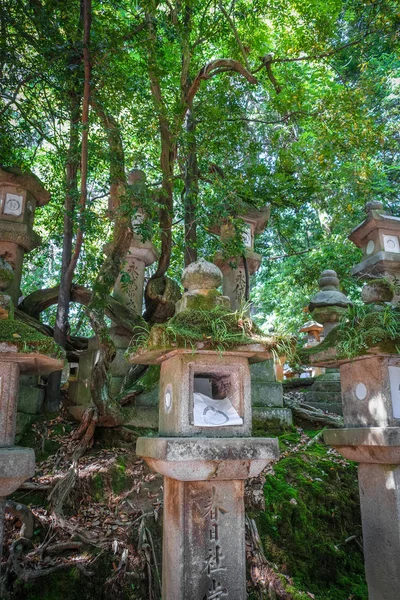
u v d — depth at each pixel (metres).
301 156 8.39
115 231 5.57
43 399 6.08
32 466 2.58
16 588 3.43
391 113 11.42
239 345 2.74
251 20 7.50
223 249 6.31
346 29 9.91
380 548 3.27
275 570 3.84
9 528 3.92
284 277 13.20
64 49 5.19
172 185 6.43
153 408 5.56
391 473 3.22
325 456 5.28
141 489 4.47
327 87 9.82
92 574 3.58
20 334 2.61
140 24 5.56
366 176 8.54
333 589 3.97
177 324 2.74
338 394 7.19
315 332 10.14
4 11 5.22
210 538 2.75
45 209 8.70
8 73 5.40
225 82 7.09
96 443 5.27
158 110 5.58
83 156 5.07
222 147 7.14
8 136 5.74
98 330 5.13
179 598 2.63
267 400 6.06
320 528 4.40
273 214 9.52
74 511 4.26
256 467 2.72
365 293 3.53
